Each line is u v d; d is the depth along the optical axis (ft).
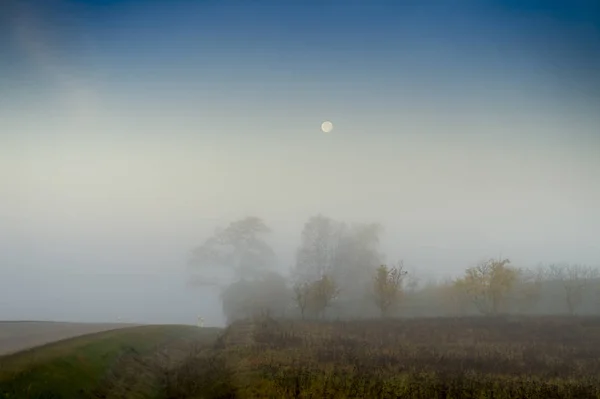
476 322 150.71
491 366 81.30
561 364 84.33
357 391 61.52
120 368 71.20
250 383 65.10
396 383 65.41
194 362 82.89
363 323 152.76
